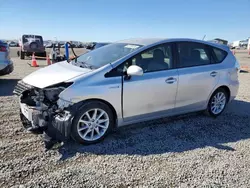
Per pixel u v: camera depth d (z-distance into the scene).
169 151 3.64
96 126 3.74
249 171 3.21
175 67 4.39
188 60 4.59
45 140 3.51
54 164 3.15
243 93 7.68
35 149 3.50
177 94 4.40
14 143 3.66
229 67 5.16
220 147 3.87
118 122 3.93
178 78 4.34
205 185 2.87
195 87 4.61
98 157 3.38
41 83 3.56
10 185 2.70
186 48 4.62
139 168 3.16
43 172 2.97
